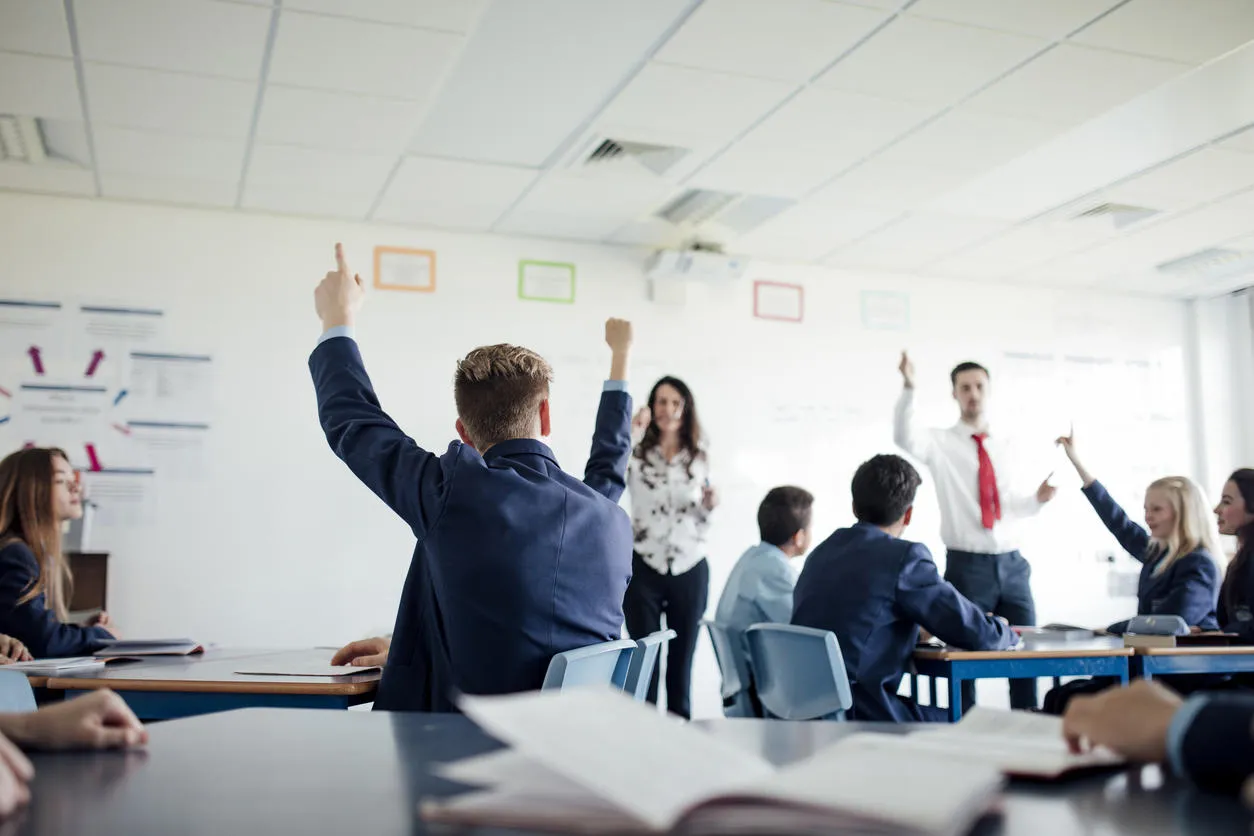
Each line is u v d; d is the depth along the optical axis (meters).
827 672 2.61
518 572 1.70
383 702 1.79
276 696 1.85
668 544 5.07
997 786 0.61
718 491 5.84
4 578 2.75
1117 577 6.56
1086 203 5.14
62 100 3.94
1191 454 6.89
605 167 4.67
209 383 5.11
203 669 2.10
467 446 1.78
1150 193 5.01
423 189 4.90
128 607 4.89
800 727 0.95
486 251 5.59
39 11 3.28
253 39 3.45
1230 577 3.66
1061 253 5.98
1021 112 4.02
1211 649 2.97
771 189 4.92
